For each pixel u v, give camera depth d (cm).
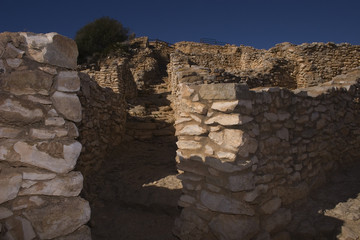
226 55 1466
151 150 723
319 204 351
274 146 318
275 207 311
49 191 182
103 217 390
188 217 308
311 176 388
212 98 287
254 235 284
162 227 369
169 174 525
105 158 621
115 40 1983
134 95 1228
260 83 846
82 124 470
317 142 405
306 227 303
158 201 412
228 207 276
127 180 509
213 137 289
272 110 320
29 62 178
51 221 182
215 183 286
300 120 369
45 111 183
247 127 280
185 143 315
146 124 870
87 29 2039
